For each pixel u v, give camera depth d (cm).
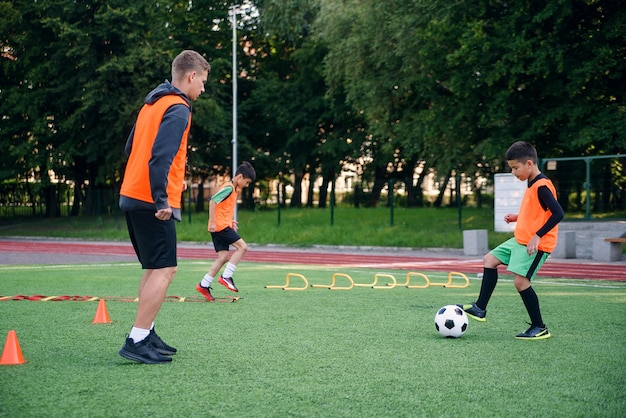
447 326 618
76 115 3666
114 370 484
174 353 545
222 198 948
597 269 1645
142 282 537
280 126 4659
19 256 2202
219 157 4541
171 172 514
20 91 3966
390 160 4378
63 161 3878
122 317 749
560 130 2633
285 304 884
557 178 2331
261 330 667
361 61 3416
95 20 3678
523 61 2431
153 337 542
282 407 391
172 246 514
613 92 2570
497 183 2731
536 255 632
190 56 524
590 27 2523
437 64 2808
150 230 507
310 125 4591
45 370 484
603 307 866
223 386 439
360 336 632
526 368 496
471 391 429
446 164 3070
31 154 3959
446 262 1969
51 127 4019
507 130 2711
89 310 807
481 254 2381
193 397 412
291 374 474
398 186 3288
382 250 2781
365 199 3394
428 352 556
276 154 4769
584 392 428
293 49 4931
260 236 3195
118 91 3700
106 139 3750
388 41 3147
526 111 2708
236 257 997
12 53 4097
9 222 4416
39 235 3769
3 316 755
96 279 1272
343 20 3562
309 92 4553
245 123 4784
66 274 1398
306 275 1430
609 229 2139
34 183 4150
